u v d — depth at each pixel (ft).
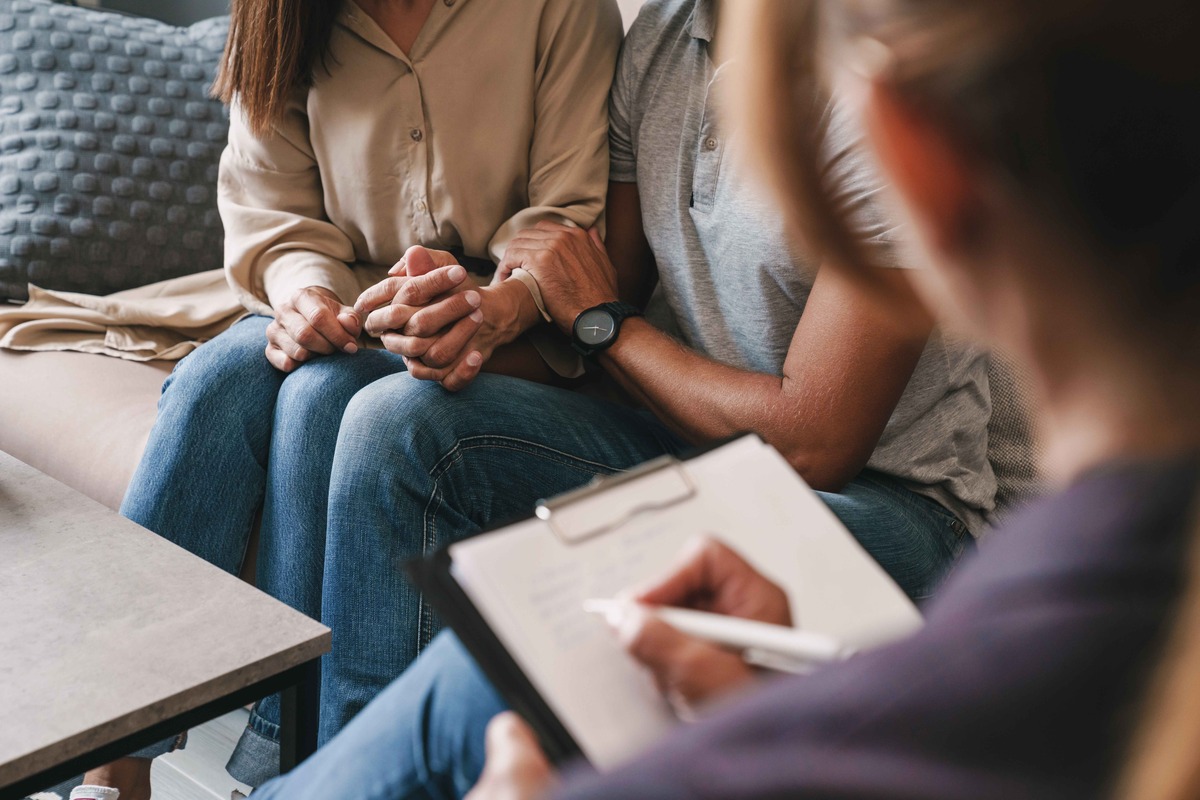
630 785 0.93
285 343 4.52
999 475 4.39
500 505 4.10
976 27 0.96
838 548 2.05
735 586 1.76
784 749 0.90
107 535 3.44
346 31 4.91
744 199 4.17
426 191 4.98
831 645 1.48
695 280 4.49
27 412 5.39
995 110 0.97
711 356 4.50
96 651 2.83
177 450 4.47
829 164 1.22
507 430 4.06
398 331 4.19
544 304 4.54
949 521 4.17
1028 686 0.88
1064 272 1.00
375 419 3.92
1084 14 0.92
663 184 4.57
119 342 5.85
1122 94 0.92
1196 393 0.97
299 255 5.10
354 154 5.00
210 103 6.76
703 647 1.51
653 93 4.68
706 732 0.95
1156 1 0.90
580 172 4.82
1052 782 0.85
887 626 1.95
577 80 4.91
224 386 4.54
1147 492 0.95
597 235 4.80
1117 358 1.00
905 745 0.88
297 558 4.34
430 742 2.08
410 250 4.35
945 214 1.06
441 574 1.88
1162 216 0.94
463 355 4.17
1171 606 0.88
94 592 3.11
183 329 6.01
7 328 5.87
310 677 3.08
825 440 3.77
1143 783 0.81
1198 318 0.95
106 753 2.61
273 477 4.41
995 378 4.31
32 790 2.47
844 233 1.25
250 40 4.89
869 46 1.04
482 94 4.91
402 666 3.86
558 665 1.74
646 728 1.68
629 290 5.02
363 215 5.13
